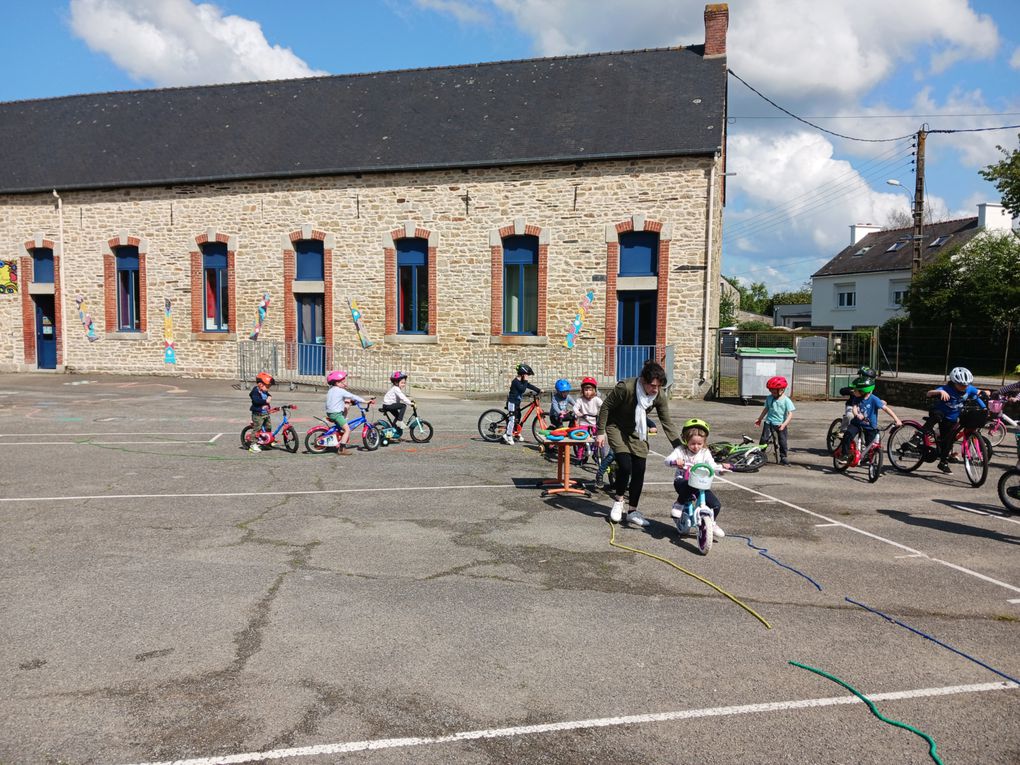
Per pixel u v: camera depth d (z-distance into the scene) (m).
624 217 18.58
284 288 20.73
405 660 4.21
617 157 18.27
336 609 4.95
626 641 4.52
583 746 3.38
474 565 5.92
